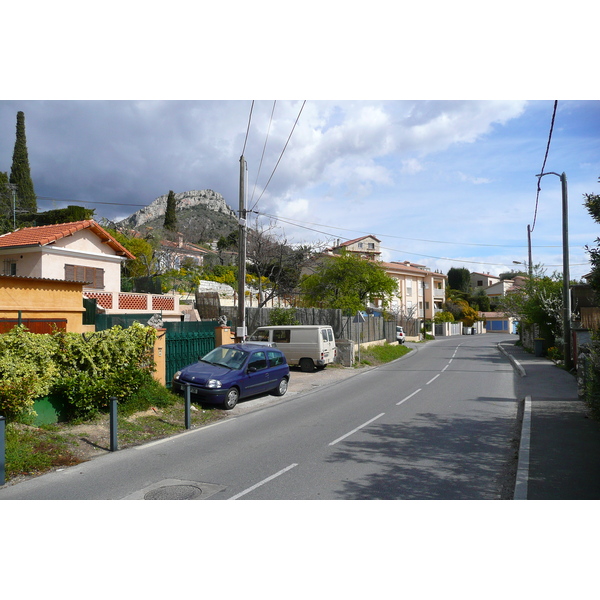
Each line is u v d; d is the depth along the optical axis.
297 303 34.69
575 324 21.44
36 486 6.79
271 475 7.20
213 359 13.48
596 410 9.34
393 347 33.72
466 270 90.31
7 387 8.10
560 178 20.66
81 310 14.34
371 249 68.81
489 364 24.42
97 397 9.91
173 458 8.14
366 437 9.52
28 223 42.03
